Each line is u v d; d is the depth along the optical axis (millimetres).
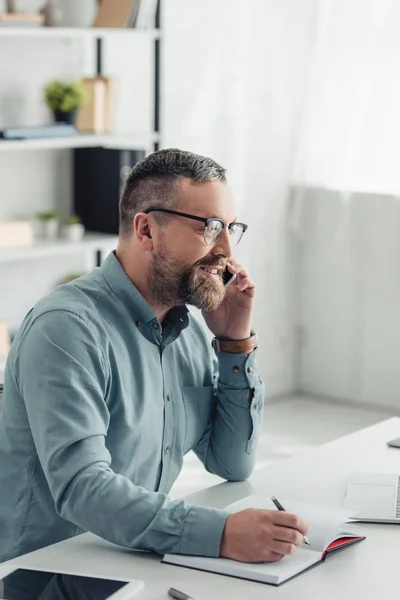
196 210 1912
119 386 1923
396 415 5148
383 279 5004
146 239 1947
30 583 1551
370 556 1719
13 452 1928
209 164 1942
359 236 5035
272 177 5246
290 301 5469
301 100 5285
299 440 4734
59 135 3889
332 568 1657
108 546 1746
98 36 4086
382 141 4906
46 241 4074
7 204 4219
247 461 2189
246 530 1654
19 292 4352
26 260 4348
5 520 1947
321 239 5172
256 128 5133
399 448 2383
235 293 2189
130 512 1687
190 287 1960
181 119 4801
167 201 1920
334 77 4996
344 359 5375
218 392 2213
